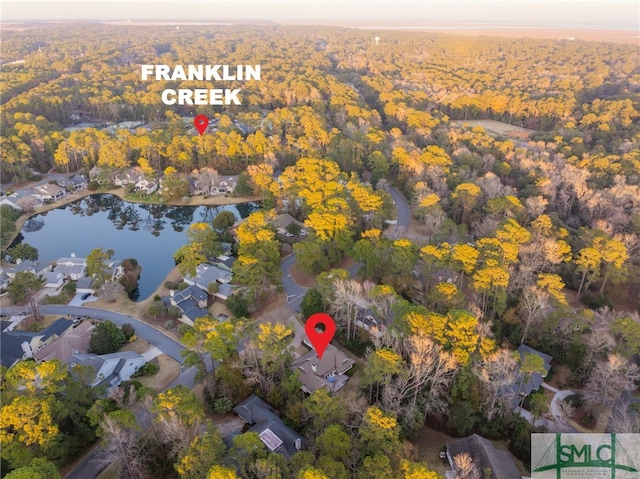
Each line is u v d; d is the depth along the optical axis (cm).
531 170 13550
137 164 16588
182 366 7694
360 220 11412
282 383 6612
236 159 16025
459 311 6825
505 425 6253
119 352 7744
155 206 14538
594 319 7538
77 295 9600
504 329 8131
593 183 12794
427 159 13888
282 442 5744
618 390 6366
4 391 5669
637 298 9181
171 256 11731
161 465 5666
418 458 5559
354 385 6962
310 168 13088
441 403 6334
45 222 13675
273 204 12962
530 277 8650
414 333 6588
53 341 7981
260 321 8438
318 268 9906
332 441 5097
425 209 11456
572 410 6412
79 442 5922
